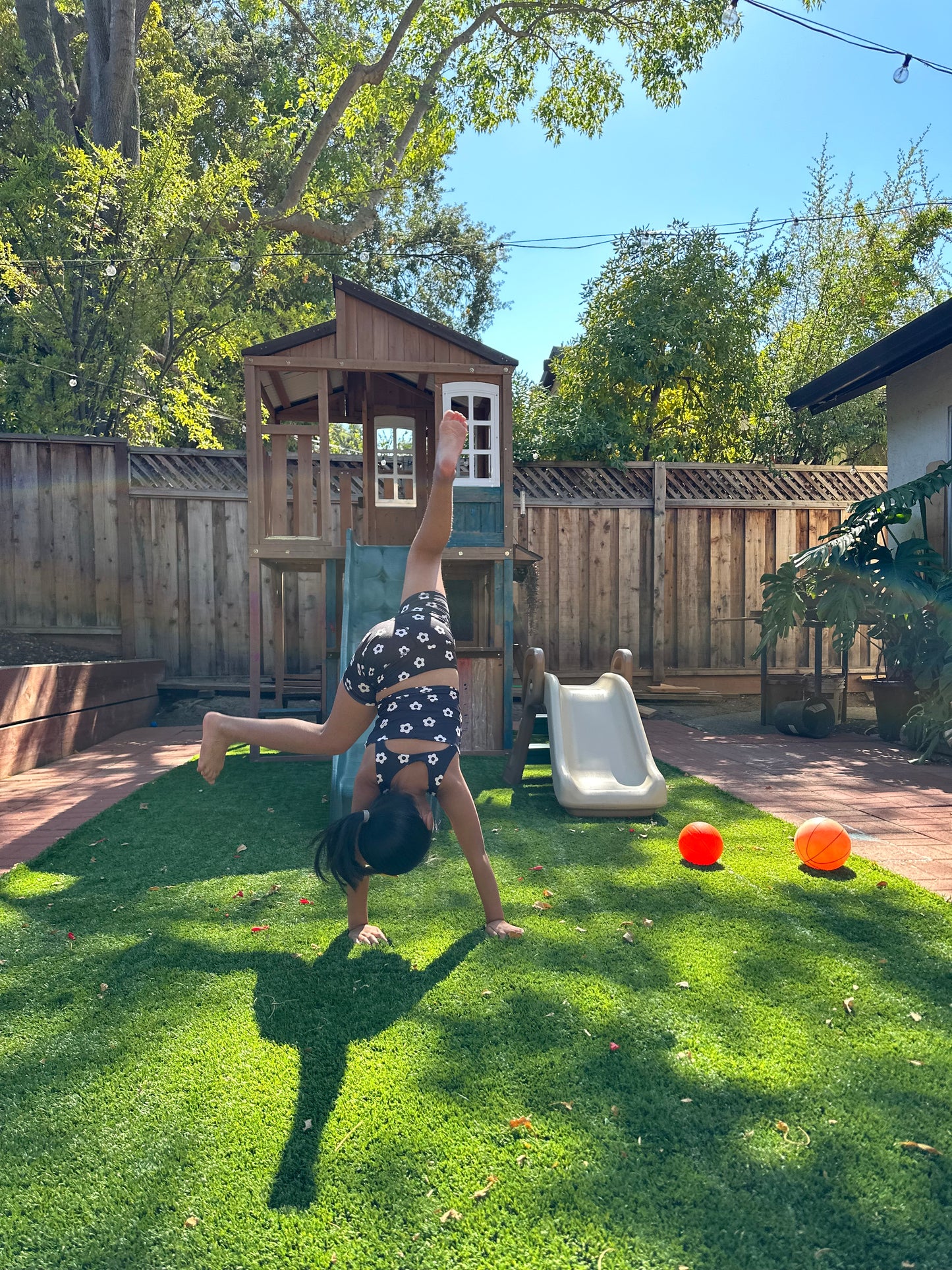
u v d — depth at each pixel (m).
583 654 10.53
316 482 10.05
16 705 6.31
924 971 2.83
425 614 3.03
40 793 5.68
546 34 15.86
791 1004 2.59
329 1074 2.19
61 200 11.02
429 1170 1.82
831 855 3.86
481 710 7.07
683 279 12.20
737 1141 1.92
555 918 3.31
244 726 2.94
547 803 5.35
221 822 4.89
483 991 2.66
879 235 15.28
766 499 10.89
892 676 8.01
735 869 3.94
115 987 2.72
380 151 19.66
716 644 10.82
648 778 5.06
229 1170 1.83
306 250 18.78
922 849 4.26
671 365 11.98
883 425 13.00
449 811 2.98
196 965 2.88
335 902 3.52
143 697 9.12
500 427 7.21
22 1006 2.60
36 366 11.05
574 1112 2.02
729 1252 1.59
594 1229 1.65
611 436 11.67
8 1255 1.60
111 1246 1.62
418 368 7.12
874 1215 1.68
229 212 11.97
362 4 16.16
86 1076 2.20
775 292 12.71
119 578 9.40
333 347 7.15
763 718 8.71
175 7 19.25
